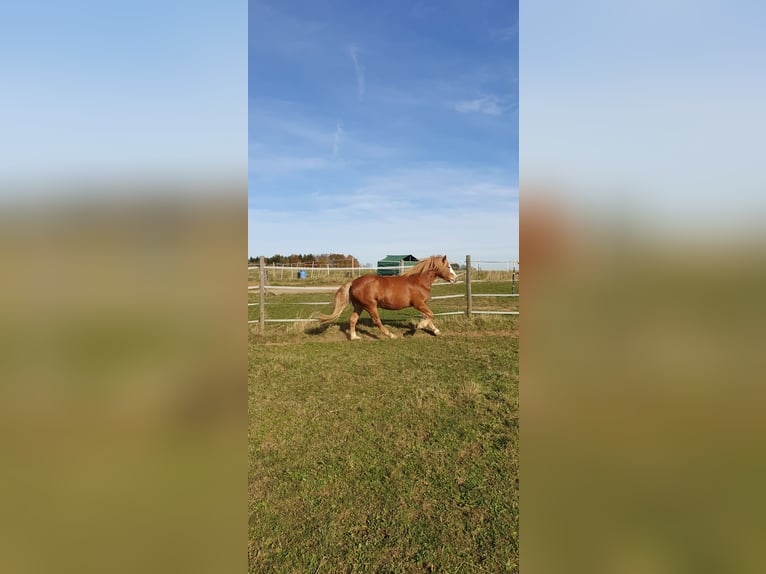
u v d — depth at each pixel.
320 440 3.40
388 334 7.85
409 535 2.28
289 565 2.09
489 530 2.29
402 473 2.87
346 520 2.40
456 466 2.93
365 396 4.43
